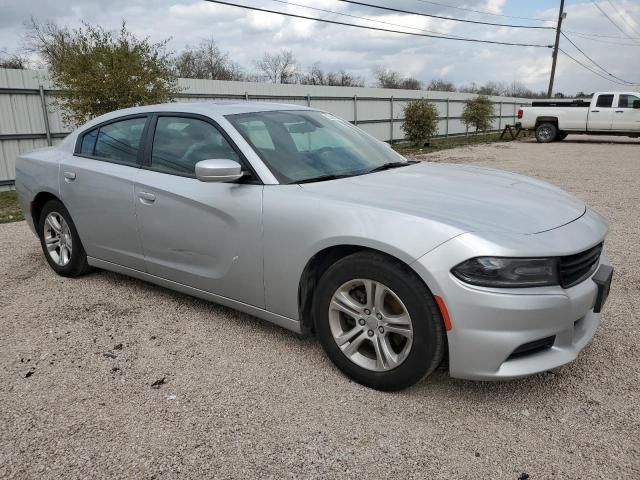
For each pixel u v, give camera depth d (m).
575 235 2.68
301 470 2.23
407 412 2.64
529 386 2.87
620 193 9.38
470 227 2.54
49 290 4.44
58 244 4.76
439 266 2.47
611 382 2.89
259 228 3.12
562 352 2.57
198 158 3.53
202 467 2.25
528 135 29.67
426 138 22.89
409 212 2.68
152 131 3.89
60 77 11.57
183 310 3.95
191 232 3.49
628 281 4.55
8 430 2.52
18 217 8.23
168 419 2.59
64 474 2.22
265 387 2.88
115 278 4.71
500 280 2.41
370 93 23.88
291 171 3.27
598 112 21.95
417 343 2.60
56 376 3.02
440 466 2.24
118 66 11.37
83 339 3.50
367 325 2.80
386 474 2.20
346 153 3.67
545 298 2.44
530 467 2.23
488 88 56.94
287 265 3.03
